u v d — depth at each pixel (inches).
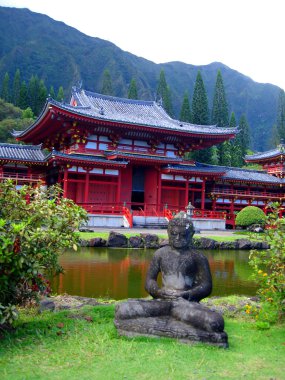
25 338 302.7
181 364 250.5
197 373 238.1
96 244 1155.3
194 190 2078.0
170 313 312.0
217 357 266.1
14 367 244.8
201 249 1252.5
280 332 342.0
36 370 239.8
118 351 271.1
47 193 457.4
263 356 276.7
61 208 400.5
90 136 1868.8
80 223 408.5
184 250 343.6
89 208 1644.9
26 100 3959.2
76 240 406.0
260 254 410.9
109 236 1175.6
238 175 2331.4
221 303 473.4
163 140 2069.4
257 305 446.9
